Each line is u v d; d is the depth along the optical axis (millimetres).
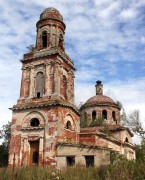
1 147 33531
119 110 39562
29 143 25156
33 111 25922
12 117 26734
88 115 38469
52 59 27359
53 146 23562
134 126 37219
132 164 11875
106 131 32656
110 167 12719
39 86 27359
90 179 11945
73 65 30828
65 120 25688
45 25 29703
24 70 28625
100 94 41938
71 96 29172
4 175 12711
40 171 13703
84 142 26109
